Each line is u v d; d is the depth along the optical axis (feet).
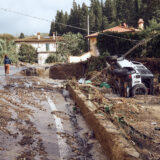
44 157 12.65
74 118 21.61
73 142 15.44
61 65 72.59
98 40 71.72
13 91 32.42
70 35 141.69
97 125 16.44
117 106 24.48
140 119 20.76
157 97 32.89
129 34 63.16
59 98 30.91
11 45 132.16
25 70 73.61
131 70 35.04
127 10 226.17
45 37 202.08
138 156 10.61
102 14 257.75
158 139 15.25
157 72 47.14
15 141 14.37
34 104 25.52
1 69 79.20
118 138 12.85
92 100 24.79
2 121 17.63
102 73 50.37
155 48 55.06
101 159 12.95
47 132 16.78
